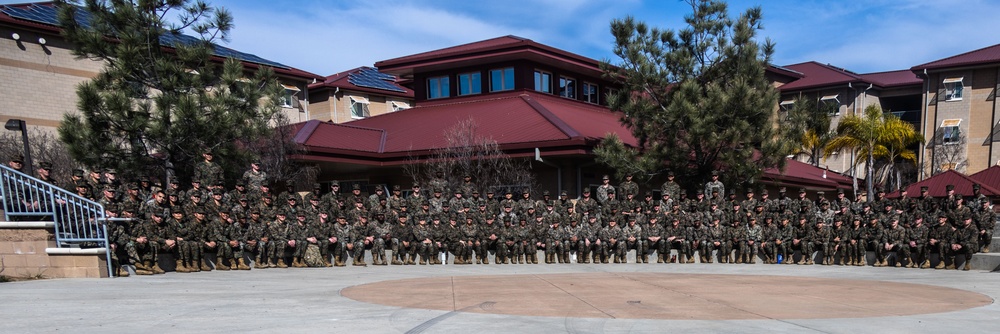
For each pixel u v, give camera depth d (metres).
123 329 5.84
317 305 7.57
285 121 21.34
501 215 16.42
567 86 29.16
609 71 19.22
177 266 12.07
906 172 44.75
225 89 15.20
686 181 18.06
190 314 6.73
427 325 6.27
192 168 15.45
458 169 19.31
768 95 17.14
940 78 42.88
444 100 28.41
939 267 13.67
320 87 37.44
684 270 13.55
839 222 14.80
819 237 14.90
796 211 15.93
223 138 14.82
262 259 13.55
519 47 25.75
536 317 6.84
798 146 18.78
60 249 10.41
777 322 6.62
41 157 21.34
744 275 12.27
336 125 23.34
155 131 14.00
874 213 14.71
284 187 19.77
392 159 20.89
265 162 17.97
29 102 25.28
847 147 38.66
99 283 9.59
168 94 14.60
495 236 15.66
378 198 16.05
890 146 38.62
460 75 28.23
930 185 23.64
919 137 38.62
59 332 5.66
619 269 13.89
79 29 14.63
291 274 12.09
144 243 11.41
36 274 10.40
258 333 5.73
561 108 25.00
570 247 16.05
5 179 11.10
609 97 18.62
